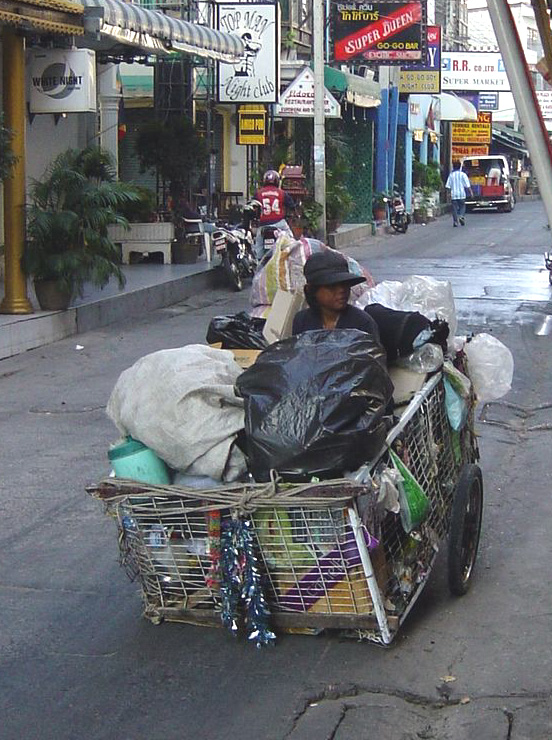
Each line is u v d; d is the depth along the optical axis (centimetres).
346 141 3241
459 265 2219
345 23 2898
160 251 1944
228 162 2816
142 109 2472
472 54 4816
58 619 557
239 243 1842
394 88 3553
